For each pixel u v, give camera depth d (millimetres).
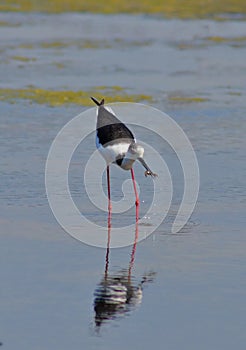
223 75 36156
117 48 42375
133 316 13734
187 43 44062
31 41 44062
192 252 16734
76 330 13211
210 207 19594
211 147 24812
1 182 21141
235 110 29797
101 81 34375
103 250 16875
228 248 16906
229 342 12852
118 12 54031
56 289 14766
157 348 12656
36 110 29375
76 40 44594
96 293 14617
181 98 31500
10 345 12711
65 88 32875
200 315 13766
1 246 16875
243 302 14266
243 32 47406
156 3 56531
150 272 15656
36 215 18828
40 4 56812
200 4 56219
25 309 13922
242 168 22656
